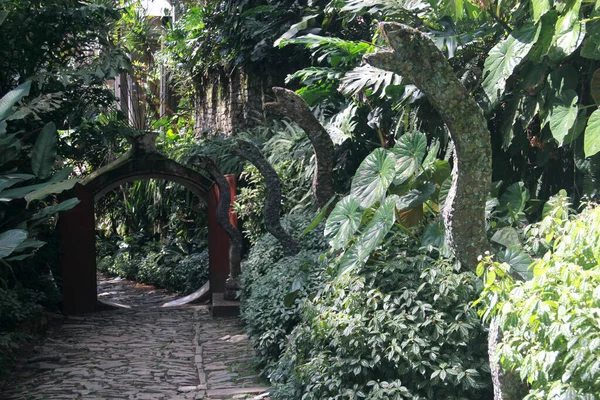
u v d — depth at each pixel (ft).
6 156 23.18
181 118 52.65
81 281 32.73
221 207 32.76
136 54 53.98
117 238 55.88
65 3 30.19
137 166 34.09
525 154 16.96
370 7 22.47
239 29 39.47
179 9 51.16
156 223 52.03
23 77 29.55
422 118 18.61
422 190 14.65
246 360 22.49
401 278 13.48
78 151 33.55
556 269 7.73
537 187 16.44
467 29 17.11
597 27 13.29
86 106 31.86
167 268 45.57
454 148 10.14
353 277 13.64
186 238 47.70
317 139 17.66
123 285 49.21
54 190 21.24
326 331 13.53
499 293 8.47
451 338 12.21
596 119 12.14
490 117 16.87
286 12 36.09
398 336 12.28
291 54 38.45
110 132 33.17
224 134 39.93
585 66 14.90
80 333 27.76
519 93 15.26
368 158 14.76
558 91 14.05
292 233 25.94
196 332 27.78
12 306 24.75
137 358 23.26
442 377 11.51
